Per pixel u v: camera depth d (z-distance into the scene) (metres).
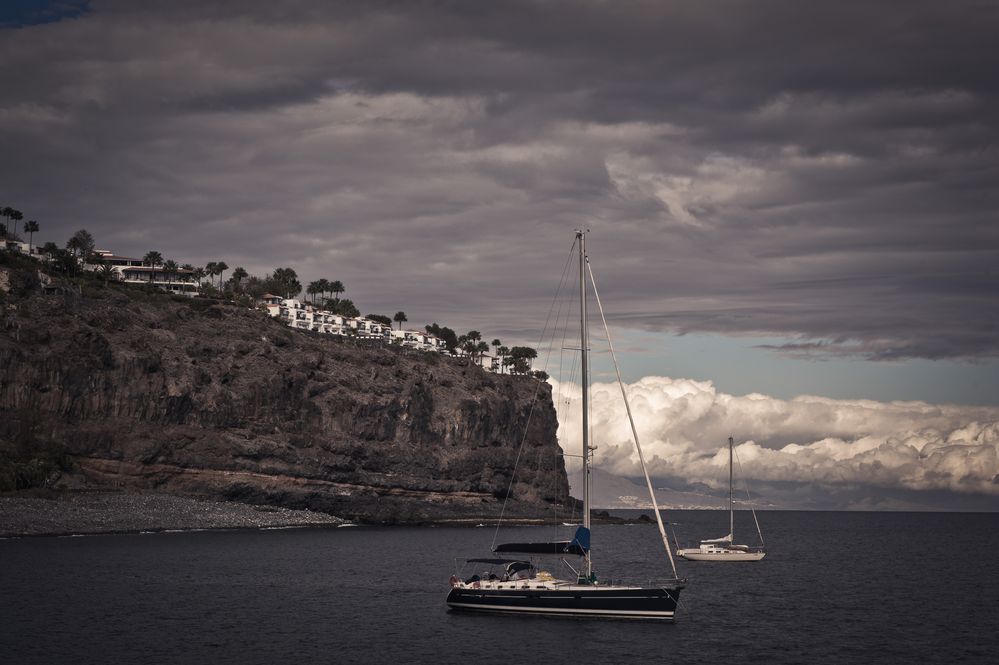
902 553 145.12
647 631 59.50
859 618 68.19
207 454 163.25
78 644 52.59
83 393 152.00
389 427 198.25
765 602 76.62
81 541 112.62
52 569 83.69
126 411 156.38
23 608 63.06
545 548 61.72
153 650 51.72
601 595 61.91
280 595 73.56
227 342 185.00
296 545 121.88
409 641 55.44
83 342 154.75
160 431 159.00
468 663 50.38
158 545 111.56
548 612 62.66
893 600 79.12
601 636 57.56
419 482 198.38
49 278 169.00
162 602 67.75
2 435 143.25
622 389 67.44
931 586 91.31
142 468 154.38
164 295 197.75
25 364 147.12
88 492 143.75
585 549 61.97
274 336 195.25
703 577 97.75
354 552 114.62
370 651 52.72
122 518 133.25
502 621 61.88
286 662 49.78
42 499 133.88
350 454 185.75
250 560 99.25
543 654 52.66
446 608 67.38
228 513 152.75
